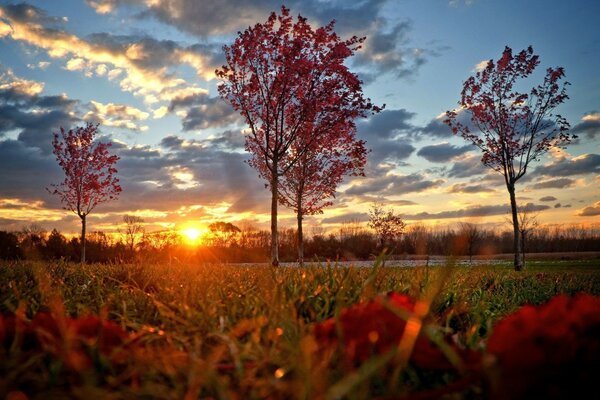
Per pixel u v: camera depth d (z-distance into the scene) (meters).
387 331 1.61
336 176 18.42
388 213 25.64
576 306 1.64
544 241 51.34
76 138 23.11
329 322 1.84
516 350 1.31
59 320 1.84
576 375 1.30
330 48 14.96
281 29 14.52
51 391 1.44
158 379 1.61
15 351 1.67
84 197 22.59
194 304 3.00
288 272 3.85
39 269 3.74
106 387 1.55
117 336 1.83
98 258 22.58
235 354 1.58
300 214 19.06
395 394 1.37
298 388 1.29
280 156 15.13
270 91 14.59
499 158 20.28
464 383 1.27
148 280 4.51
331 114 15.27
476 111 20.39
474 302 4.09
